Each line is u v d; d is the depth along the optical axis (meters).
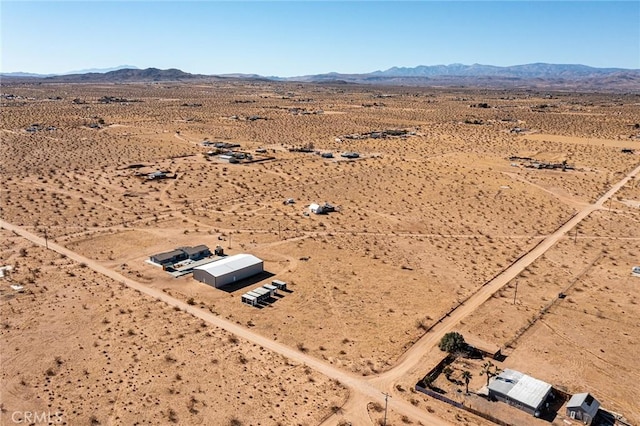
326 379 46.16
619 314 59.59
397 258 76.00
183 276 67.69
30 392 43.09
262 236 84.06
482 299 63.00
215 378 45.72
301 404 42.56
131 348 50.06
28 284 63.28
